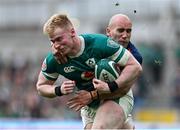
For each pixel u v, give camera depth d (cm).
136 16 5125
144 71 4556
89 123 1706
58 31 1555
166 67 4544
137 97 4100
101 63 1588
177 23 4653
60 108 3997
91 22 5228
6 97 4231
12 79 4659
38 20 5688
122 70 1612
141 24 5072
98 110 1636
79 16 5312
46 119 3675
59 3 5372
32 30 5653
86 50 1595
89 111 1691
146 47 4681
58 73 1655
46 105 4019
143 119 3981
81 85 1650
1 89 4353
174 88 4356
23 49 5475
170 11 4700
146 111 3997
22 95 4216
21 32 5666
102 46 1591
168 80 4481
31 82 4469
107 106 1628
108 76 1583
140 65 1631
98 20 5238
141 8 5134
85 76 1620
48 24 1566
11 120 3353
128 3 5162
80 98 1608
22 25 5712
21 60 5062
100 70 1583
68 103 1619
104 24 5197
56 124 3119
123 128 1725
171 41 4609
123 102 1658
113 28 1770
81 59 1598
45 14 5638
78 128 3009
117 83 1582
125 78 1585
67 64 1612
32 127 3022
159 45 4681
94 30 5166
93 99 1611
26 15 5794
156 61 1827
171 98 4259
